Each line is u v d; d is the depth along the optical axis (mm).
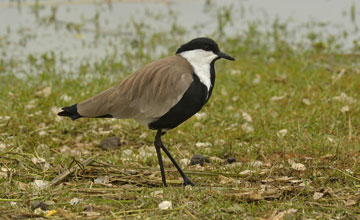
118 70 17531
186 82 9766
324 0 24281
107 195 9438
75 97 14852
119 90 9898
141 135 12828
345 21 21641
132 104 9844
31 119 13477
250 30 20109
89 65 17719
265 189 9648
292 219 8516
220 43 19406
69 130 13125
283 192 9516
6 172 10547
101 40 20156
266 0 24609
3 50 19031
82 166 10586
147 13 22984
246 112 13914
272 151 11773
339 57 18438
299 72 16719
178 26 21125
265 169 10750
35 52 18969
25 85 15711
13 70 17422
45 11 23125
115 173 10664
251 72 16828
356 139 12172
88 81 16344
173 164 11328
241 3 24219
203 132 12836
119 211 8859
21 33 20641
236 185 9828
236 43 19625
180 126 13156
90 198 9383
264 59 18344
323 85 15648
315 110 13742
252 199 9211
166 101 9773
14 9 23250
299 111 13914
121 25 21594
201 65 10023
